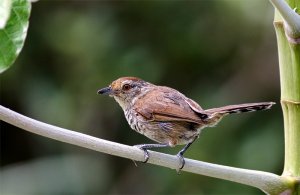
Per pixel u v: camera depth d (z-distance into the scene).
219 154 12.59
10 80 14.14
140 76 13.74
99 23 14.21
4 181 13.03
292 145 4.26
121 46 13.96
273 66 13.97
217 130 12.70
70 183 13.17
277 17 4.25
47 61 14.43
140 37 14.01
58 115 14.12
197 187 12.69
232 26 13.91
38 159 13.78
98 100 14.19
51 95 14.20
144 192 13.63
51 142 14.88
